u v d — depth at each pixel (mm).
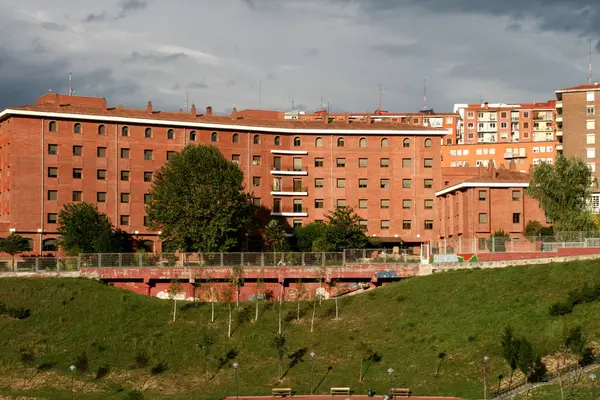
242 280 97312
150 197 134000
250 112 156250
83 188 131500
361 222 144250
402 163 145250
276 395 70375
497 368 71125
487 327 78375
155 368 77062
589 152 155750
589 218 114375
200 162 119000
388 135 145375
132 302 91875
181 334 84062
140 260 100312
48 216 129125
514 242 98000
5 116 129000
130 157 134875
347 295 95250
